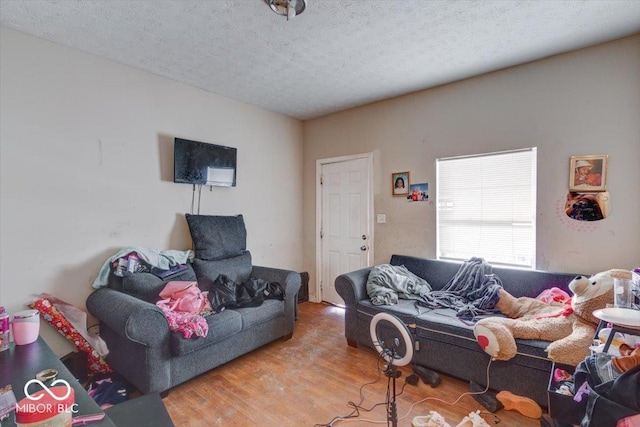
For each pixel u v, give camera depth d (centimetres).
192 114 317
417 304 264
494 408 188
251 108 374
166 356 203
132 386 215
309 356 264
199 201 323
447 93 314
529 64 268
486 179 295
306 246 438
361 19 205
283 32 221
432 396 207
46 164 228
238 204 361
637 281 175
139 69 277
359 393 211
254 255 377
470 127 301
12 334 169
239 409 195
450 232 318
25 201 219
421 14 200
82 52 245
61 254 235
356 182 387
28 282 221
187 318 216
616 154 233
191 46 239
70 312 230
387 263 360
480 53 252
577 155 248
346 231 397
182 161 298
